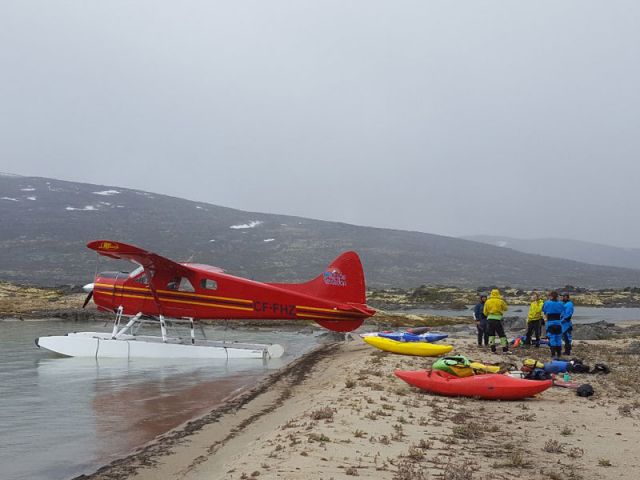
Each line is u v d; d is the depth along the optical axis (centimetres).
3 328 2689
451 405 1019
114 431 916
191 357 1873
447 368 1149
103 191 17412
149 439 867
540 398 1109
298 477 588
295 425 835
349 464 642
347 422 844
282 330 2992
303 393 1239
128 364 1717
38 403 1136
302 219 18062
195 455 769
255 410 1068
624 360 1672
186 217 15650
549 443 755
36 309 3344
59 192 16150
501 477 623
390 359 1602
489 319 1778
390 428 823
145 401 1163
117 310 2017
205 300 1939
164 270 1934
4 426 949
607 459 711
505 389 1073
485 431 838
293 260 12112
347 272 2031
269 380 1442
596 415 967
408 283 11425
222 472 654
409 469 622
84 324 2916
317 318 1989
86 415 1030
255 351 1875
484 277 13312
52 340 1822
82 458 770
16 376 1476
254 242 13938
